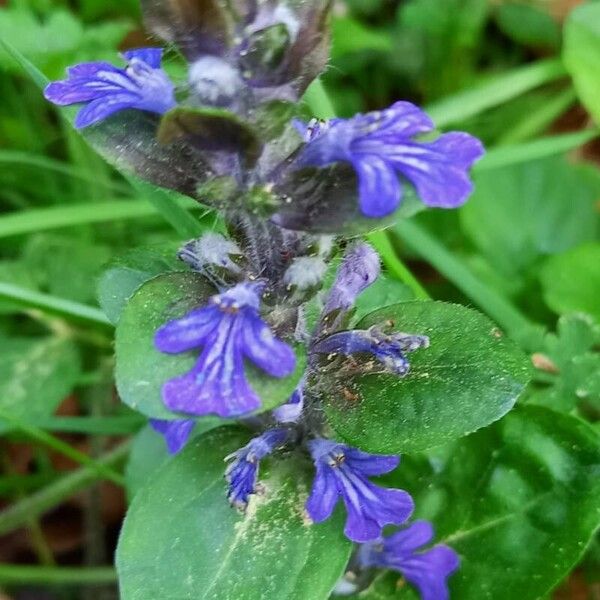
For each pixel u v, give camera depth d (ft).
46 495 0.35
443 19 0.48
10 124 0.45
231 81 0.18
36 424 0.32
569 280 0.37
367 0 0.50
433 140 0.18
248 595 0.23
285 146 0.20
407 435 0.22
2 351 0.39
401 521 0.22
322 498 0.22
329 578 0.23
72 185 0.42
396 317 0.24
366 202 0.17
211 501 0.24
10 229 0.35
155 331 0.20
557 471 0.28
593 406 0.32
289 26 0.19
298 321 0.22
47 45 0.39
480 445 0.29
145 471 0.31
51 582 0.35
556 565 0.27
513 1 0.50
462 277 0.35
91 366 0.40
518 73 0.43
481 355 0.23
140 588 0.23
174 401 0.18
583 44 0.43
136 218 0.41
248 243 0.21
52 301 0.32
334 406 0.23
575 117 0.48
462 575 0.28
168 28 0.19
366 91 0.48
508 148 0.38
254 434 0.25
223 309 0.19
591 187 0.42
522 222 0.41
